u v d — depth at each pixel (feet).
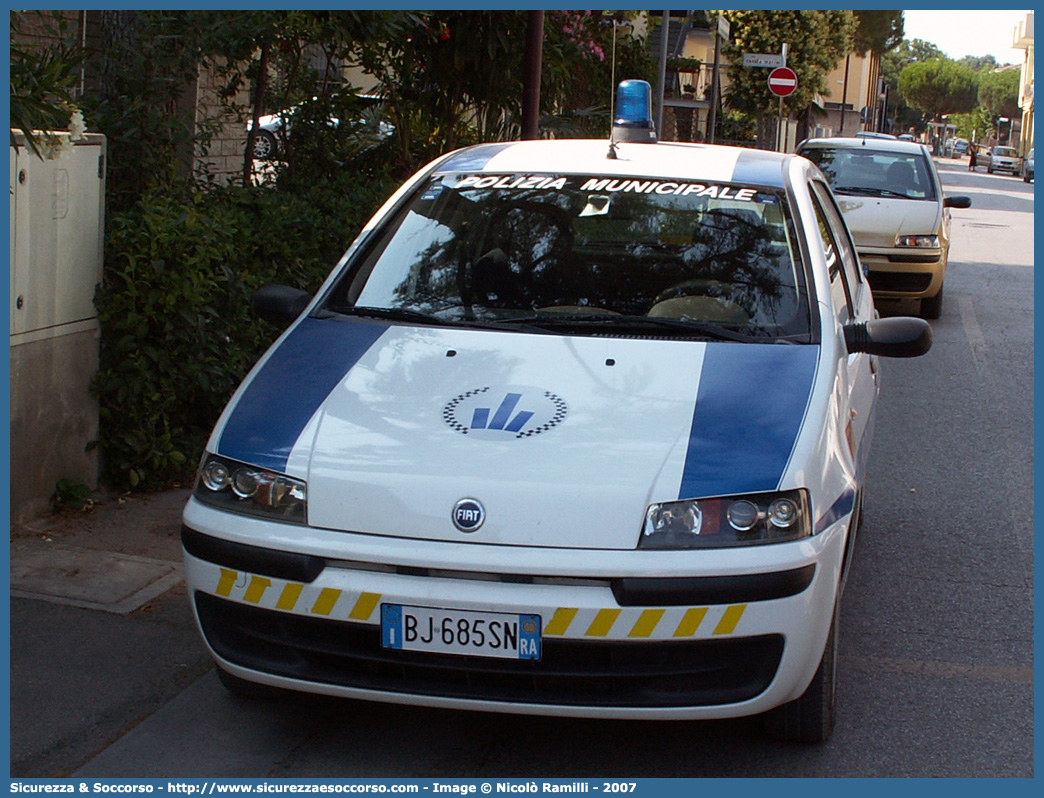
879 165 41.29
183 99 28.48
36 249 16.20
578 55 38.88
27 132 14.37
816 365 12.23
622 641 9.85
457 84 32.53
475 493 10.13
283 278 21.58
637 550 9.91
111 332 17.84
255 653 10.83
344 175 28.32
